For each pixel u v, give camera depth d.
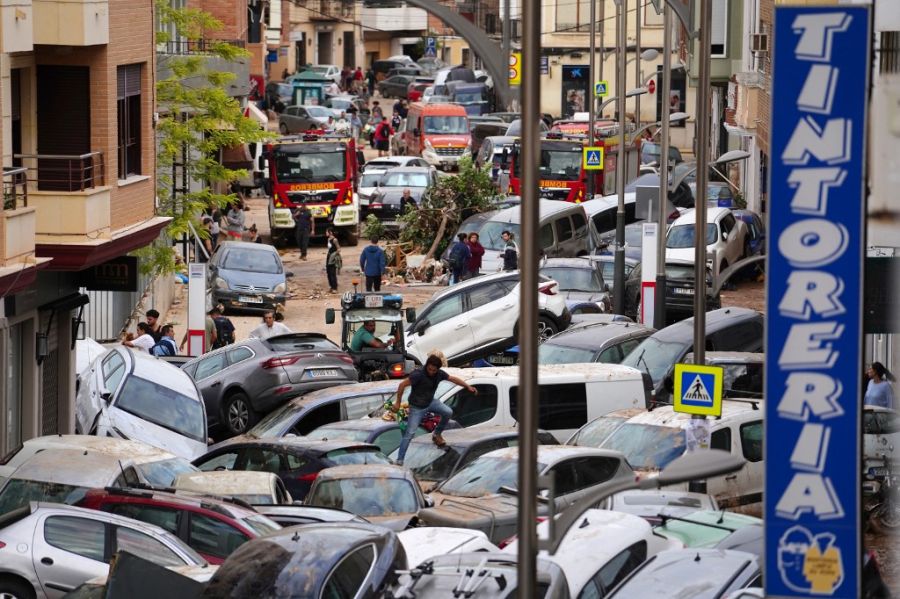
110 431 56.84
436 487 45.62
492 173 151.12
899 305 35.03
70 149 59.69
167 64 91.12
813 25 20.91
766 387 21.09
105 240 57.94
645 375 58.59
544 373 57.94
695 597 29.91
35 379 59.50
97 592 32.38
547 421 57.19
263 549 30.53
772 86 21.05
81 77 59.47
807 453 21.02
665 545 35.81
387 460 49.25
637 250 101.69
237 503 39.78
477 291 75.94
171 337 78.75
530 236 22.16
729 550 32.75
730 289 101.25
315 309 102.31
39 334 59.75
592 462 44.44
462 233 100.56
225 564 30.38
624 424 50.53
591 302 82.94
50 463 42.75
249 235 120.50
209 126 92.06
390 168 144.50
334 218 129.25
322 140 129.88
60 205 56.66
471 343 75.19
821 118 20.92
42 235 56.69
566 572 33.38
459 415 56.19
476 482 44.44
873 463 44.69
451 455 48.81
